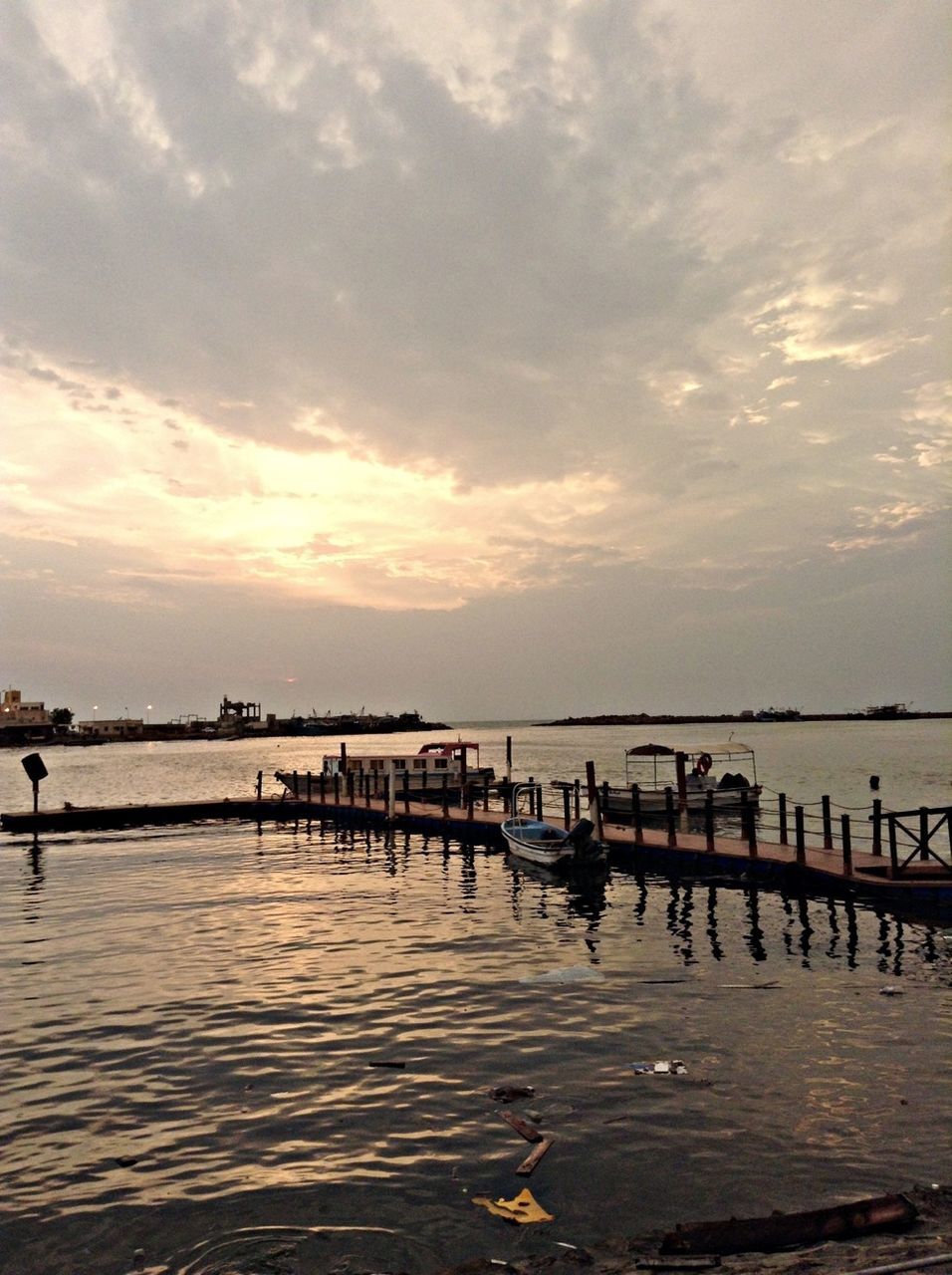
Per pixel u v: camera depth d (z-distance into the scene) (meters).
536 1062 11.89
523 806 55.41
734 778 50.09
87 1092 11.16
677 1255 7.16
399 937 19.72
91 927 21.45
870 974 16.36
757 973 16.44
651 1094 10.76
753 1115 10.12
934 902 21.83
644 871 29.30
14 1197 8.60
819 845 35.34
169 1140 9.79
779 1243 7.25
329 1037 13.01
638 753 51.84
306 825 46.28
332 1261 7.40
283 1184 8.75
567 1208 8.18
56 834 43.72
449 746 59.28
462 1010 14.21
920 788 60.97
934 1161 8.93
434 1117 10.23
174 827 46.09
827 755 112.88
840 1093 10.72
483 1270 7.04
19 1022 13.94
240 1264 7.38
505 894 25.36
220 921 21.88
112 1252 7.63
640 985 15.61
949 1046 12.34
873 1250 6.95
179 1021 13.88
